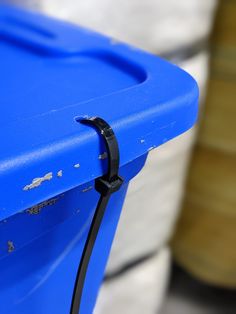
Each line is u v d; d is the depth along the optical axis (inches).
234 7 16.7
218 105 18.4
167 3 14.3
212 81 18.2
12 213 5.8
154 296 19.9
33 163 5.8
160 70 8.5
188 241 21.8
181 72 8.4
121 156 6.8
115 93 7.5
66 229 7.7
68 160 6.2
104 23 13.3
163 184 17.5
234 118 18.3
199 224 21.1
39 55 9.3
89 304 9.6
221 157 19.3
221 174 19.6
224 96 18.2
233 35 17.1
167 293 23.9
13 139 6.0
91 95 7.8
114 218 8.9
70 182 6.3
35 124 6.4
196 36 15.9
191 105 7.8
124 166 8.1
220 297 24.1
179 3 14.6
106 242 9.0
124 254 17.7
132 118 6.9
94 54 9.4
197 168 20.1
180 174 18.4
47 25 10.6
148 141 7.2
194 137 18.5
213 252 21.4
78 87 8.1
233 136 18.7
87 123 6.5
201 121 18.9
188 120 7.8
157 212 18.2
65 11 12.5
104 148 6.5
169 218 19.2
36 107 7.2
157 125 7.2
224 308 23.5
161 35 14.7
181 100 7.6
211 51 17.7
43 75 8.5
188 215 21.3
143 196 16.8
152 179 16.7
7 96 7.5
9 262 7.2
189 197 20.8
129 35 14.0
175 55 15.6
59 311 8.8
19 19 10.9
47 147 6.0
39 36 9.8
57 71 8.7
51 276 8.1
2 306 7.6
